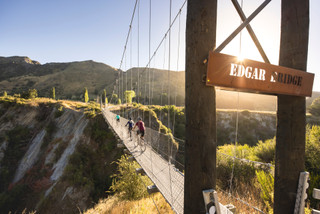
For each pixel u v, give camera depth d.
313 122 33.09
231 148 10.61
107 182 22.41
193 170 1.62
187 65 1.68
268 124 34.78
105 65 179.75
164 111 33.78
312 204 4.00
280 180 2.14
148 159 7.21
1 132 31.62
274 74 1.85
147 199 6.66
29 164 27.34
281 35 2.23
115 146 25.70
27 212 20.34
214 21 1.67
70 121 30.38
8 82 130.00
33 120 34.91
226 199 4.57
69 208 19.20
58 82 134.88
